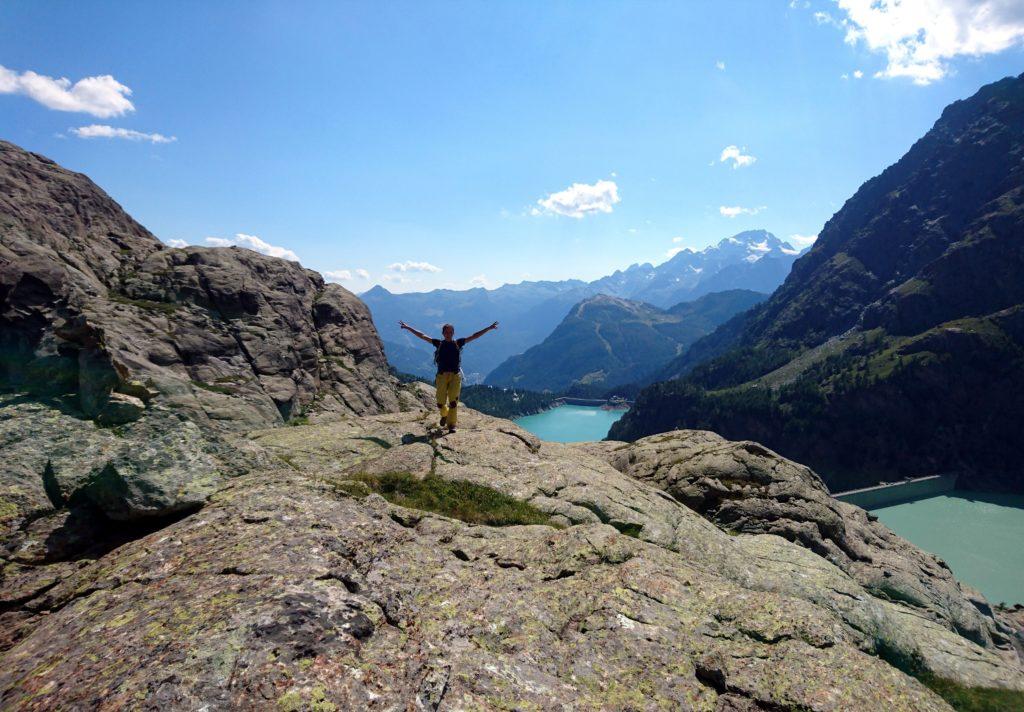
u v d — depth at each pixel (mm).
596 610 11648
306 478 14719
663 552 15445
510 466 22594
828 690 9828
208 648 7059
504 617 10586
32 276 18016
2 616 9117
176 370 33438
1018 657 28000
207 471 13781
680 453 34031
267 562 9727
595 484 21969
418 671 7809
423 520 15242
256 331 40938
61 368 15797
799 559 22312
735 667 10320
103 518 12078
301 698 6586
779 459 32156
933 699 10062
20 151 51375
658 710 9016
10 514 11234
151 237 59625
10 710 6293
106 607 8438
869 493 190625
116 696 6246
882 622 18953
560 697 8672
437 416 28953
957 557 129250
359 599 9062
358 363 49562
